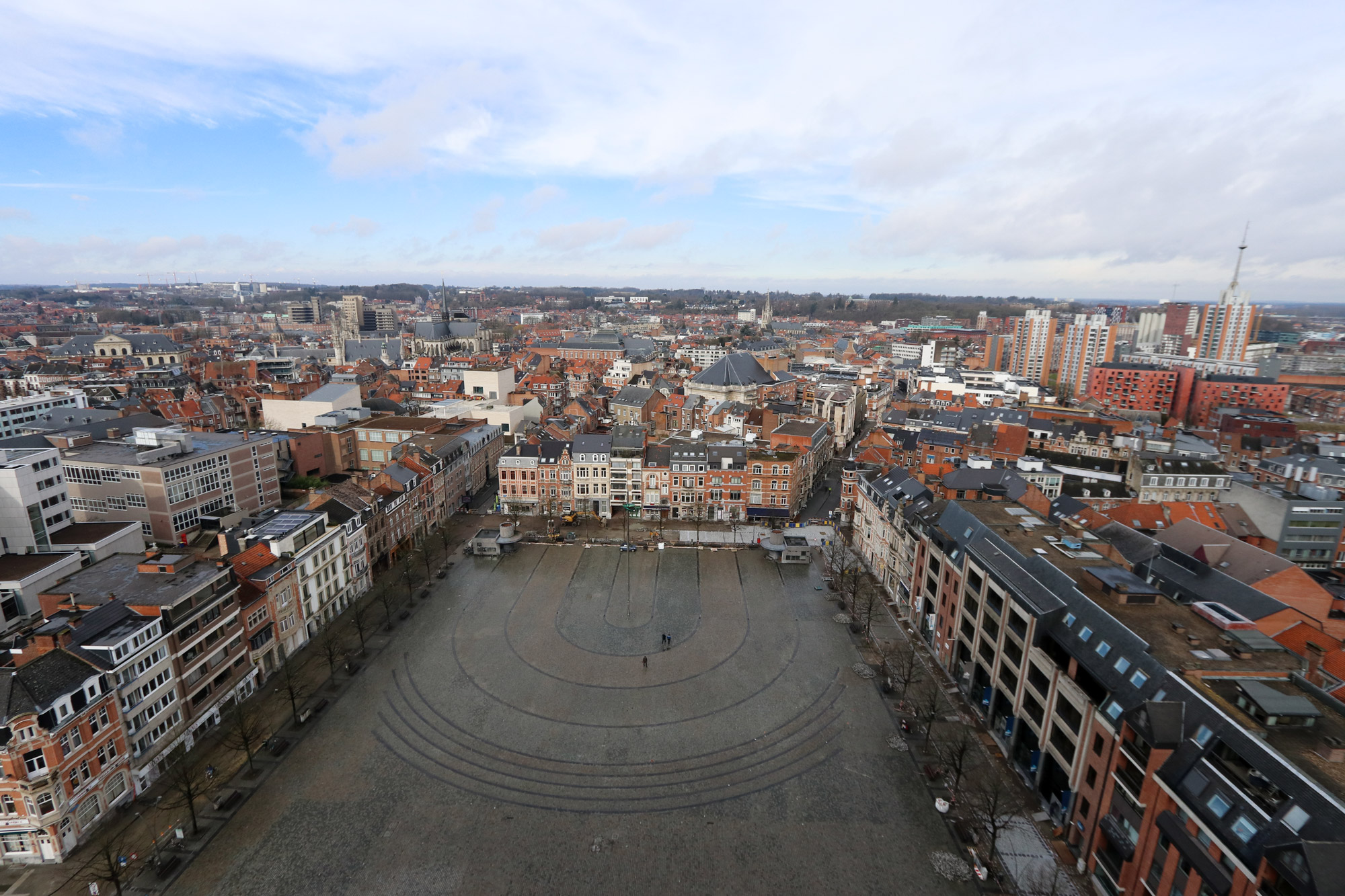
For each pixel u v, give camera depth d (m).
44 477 95.44
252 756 68.25
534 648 93.75
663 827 62.03
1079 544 79.44
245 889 54.69
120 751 62.56
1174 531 104.12
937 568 93.94
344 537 103.56
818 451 182.38
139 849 58.41
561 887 55.31
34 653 58.22
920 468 161.75
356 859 57.75
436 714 78.50
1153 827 49.16
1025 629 69.50
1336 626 80.31
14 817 54.88
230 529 91.38
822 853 59.28
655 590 113.38
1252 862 40.31
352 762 69.88
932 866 57.94
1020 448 168.25
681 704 81.31
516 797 65.62
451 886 55.25
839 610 106.69
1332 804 38.22
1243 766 44.59
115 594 70.50
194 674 72.06
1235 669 53.34
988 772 69.62
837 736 75.50
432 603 107.44
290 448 155.75
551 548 132.00
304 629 93.19
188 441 118.88
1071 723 61.25
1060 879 56.56
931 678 87.50
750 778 68.81
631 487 148.88
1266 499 122.38
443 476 146.38
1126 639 57.31
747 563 125.94
